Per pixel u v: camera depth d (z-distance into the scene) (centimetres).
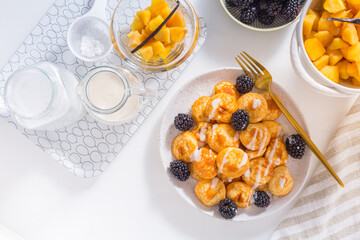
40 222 70
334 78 60
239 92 65
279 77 68
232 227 70
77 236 70
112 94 61
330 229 68
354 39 57
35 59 66
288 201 65
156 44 60
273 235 69
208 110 63
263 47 68
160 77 67
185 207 70
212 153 63
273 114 65
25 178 69
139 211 70
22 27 67
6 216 69
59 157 67
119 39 63
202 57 68
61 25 66
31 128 64
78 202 69
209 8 67
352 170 67
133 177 69
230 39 68
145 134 68
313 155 68
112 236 70
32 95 61
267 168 64
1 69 65
